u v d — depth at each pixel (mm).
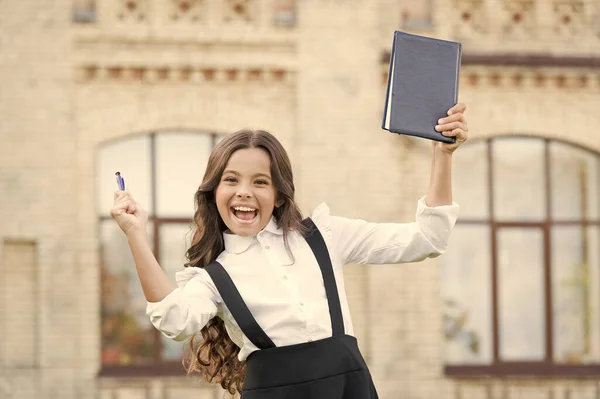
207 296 3633
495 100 11344
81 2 10914
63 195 10734
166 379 10820
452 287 11391
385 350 11023
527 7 11461
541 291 11500
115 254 10984
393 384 11023
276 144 3760
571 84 11414
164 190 11016
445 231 3721
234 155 3711
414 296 11094
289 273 3678
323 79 11000
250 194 3674
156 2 10883
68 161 10750
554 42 11445
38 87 10734
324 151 10969
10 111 10703
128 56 10828
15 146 10695
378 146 11000
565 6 11492
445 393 11102
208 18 10922
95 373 10758
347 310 3725
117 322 10969
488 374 11250
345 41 11039
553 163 11539
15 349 10703
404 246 3764
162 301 3486
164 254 10984
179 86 10914
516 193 11492
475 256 11438
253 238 3754
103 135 10805
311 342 3578
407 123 3611
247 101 10969
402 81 3633
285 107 11000
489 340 11406
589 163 11562
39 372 10672
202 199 3852
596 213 11570
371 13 11078
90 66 10805
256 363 3602
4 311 10695
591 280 11531
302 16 11016
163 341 11023
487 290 11414
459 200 11438
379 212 10969
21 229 10672
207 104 10914
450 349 11375
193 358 4309
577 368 11469
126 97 10859
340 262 3805
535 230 11500
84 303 10758
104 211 10945
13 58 10719
